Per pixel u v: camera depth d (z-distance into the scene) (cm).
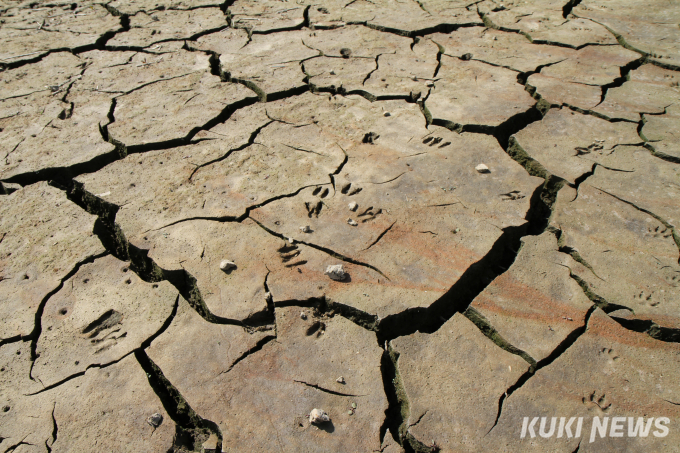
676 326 208
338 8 518
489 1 531
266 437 175
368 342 207
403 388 192
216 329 211
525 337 207
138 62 418
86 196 282
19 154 307
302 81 386
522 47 443
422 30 463
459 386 191
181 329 211
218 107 354
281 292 223
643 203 275
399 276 231
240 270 234
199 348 203
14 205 274
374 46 444
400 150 315
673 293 224
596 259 242
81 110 353
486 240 249
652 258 242
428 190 282
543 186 289
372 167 300
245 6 523
